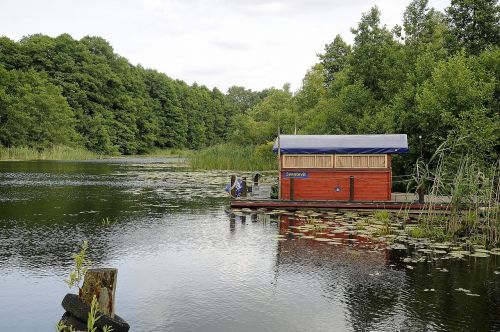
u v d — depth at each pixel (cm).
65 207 1797
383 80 3142
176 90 11075
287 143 1755
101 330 612
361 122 2781
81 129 7762
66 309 640
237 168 4100
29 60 7569
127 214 1644
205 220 1523
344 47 5178
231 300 779
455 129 1861
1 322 691
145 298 786
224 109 12694
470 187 1295
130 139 8819
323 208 1703
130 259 1026
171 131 10269
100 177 3228
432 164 2120
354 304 762
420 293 813
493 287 845
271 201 1738
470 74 2008
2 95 6019
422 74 2534
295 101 5538
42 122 6456
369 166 1725
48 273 917
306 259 1030
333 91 3966
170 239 1229
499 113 2011
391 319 702
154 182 2880
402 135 1753
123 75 9200
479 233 1327
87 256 1045
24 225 1414
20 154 5794
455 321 693
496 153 1880
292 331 661
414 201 1623
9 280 874
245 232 1323
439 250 1126
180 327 672
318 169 1747
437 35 3123
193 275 912
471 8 2644
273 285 855
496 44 2606
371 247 1144
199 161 4281
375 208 1662
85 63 8112
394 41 3225
